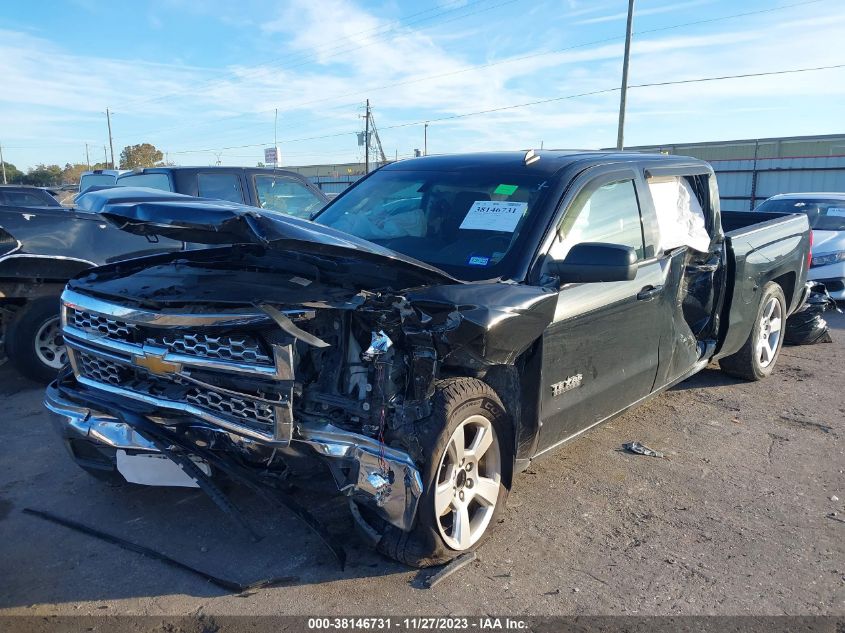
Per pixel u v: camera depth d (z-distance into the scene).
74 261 5.96
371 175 4.97
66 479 4.20
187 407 3.05
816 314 8.06
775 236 6.22
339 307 2.88
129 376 3.32
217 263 3.69
